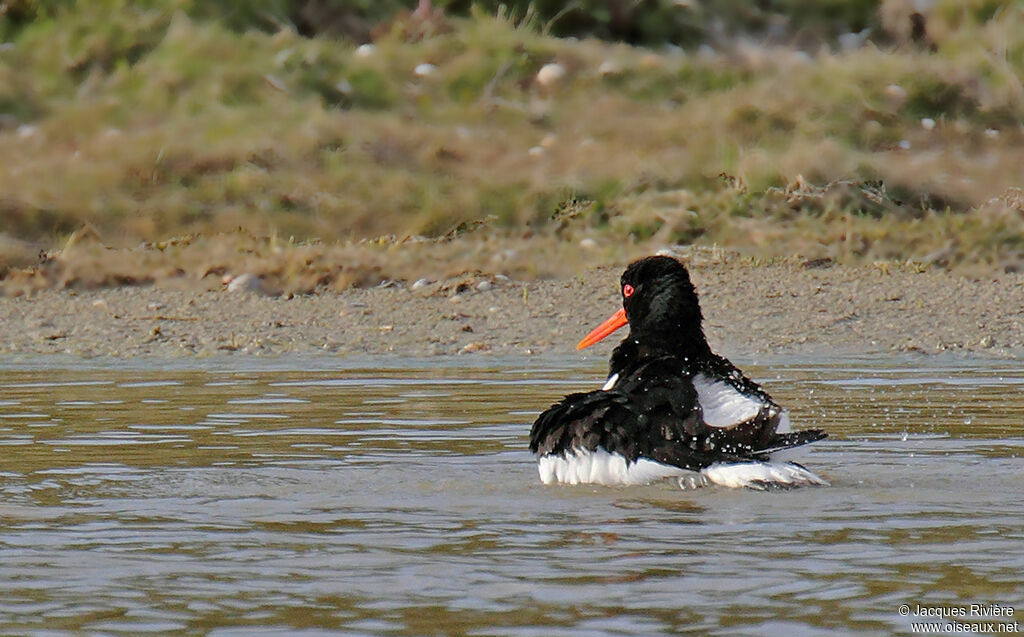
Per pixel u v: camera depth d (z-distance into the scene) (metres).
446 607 5.67
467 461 8.70
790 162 20.45
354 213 19.89
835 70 23.81
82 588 5.96
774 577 6.07
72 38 24.45
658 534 6.84
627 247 18.72
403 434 9.65
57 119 22.53
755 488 7.79
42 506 7.50
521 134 22.27
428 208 19.78
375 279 17.38
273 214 19.95
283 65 23.52
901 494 7.75
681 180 20.62
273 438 9.50
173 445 9.26
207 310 16.23
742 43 25.83
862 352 14.19
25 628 5.44
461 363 13.69
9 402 11.12
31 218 19.58
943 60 24.36
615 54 24.55
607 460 7.92
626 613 5.58
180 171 20.80
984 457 8.77
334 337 15.06
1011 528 6.95
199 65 23.58
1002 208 19.52
